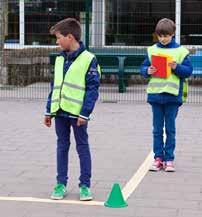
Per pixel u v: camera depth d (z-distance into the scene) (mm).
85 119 6430
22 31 20500
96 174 7703
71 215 6012
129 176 7613
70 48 6496
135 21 19750
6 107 13969
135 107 13992
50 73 17469
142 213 6074
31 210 6172
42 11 20500
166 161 7969
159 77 7836
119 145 9617
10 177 7551
